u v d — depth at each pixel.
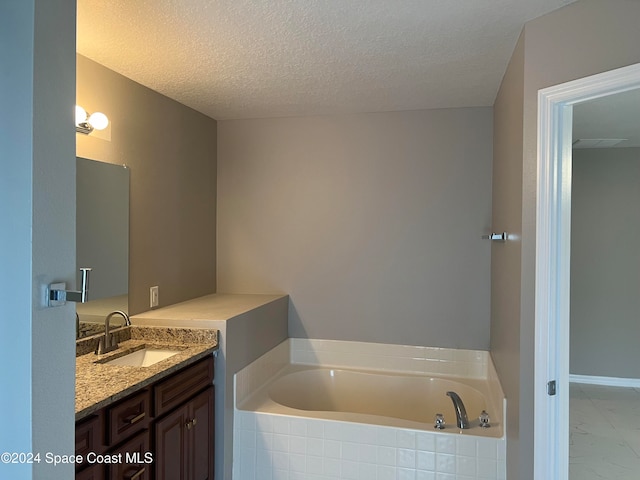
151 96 2.83
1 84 1.13
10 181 1.13
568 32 1.74
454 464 2.39
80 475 1.56
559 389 1.78
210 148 3.58
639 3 1.54
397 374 3.33
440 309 3.31
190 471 2.28
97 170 2.36
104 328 2.40
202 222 3.47
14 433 1.12
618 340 4.49
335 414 2.63
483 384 3.11
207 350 2.44
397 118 3.37
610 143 4.20
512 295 2.14
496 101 2.97
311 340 3.54
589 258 4.52
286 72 2.53
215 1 1.74
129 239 2.61
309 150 3.52
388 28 1.97
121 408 1.77
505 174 2.45
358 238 3.45
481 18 1.86
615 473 2.90
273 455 2.62
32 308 1.12
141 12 1.83
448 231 3.29
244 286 3.65
